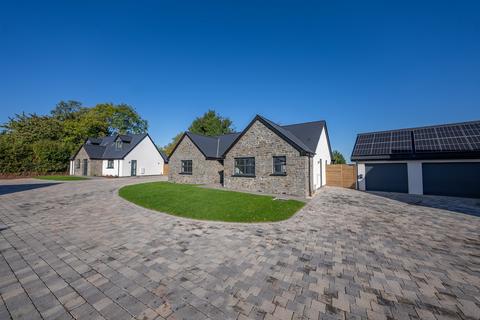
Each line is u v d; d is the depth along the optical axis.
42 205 9.79
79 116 43.19
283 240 5.70
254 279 3.75
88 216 7.96
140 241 5.53
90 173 29.56
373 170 16.31
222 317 2.80
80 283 3.59
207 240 5.64
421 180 14.48
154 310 2.92
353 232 6.41
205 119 41.66
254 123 15.52
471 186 13.07
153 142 33.44
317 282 3.69
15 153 25.42
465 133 14.34
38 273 3.92
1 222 7.14
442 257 4.76
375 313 2.95
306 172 13.35
